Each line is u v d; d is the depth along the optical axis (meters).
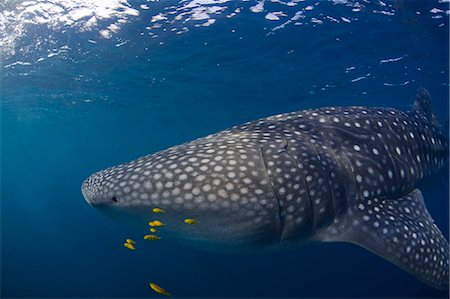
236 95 22.88
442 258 3.85
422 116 6.00
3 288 20.92
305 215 3.54
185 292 16.88
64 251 26.89
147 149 73.38
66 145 61.38
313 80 19.20
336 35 13.02
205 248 3.65
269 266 18.06
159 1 10.69
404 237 3.75
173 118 32.56
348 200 3.86
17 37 13.24
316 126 4.20
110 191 3.31
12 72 17.53
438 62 16.20
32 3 10.76
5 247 29.03
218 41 13.55
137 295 18.16
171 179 3.27
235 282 16.97
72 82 19.39
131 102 24.98
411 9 11.03
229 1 10.64
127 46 14.05
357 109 4.75
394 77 18.67
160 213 3.27
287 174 3.52
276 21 11.89
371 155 4.21
